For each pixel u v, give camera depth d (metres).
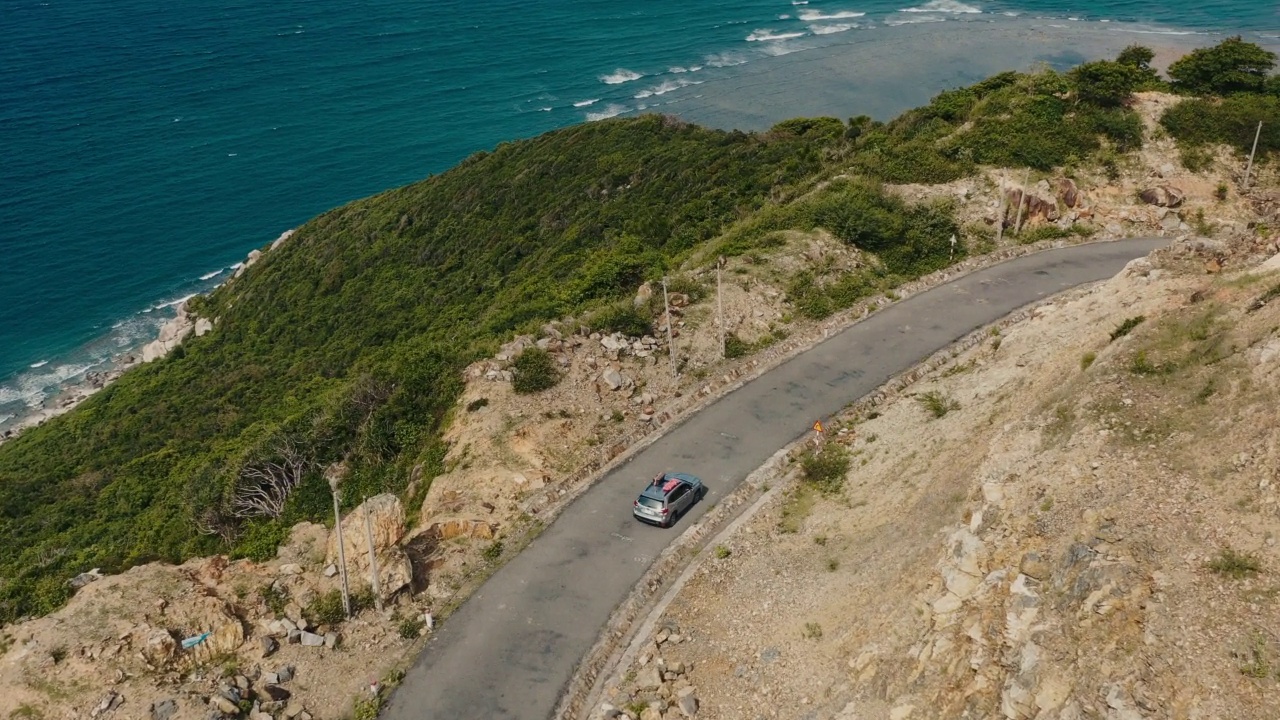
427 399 44.78
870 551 29.95
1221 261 35.94
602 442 40.06
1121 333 32.19
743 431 40.41
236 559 36.06
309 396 61.19
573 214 79.81
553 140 99.31
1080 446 26.00
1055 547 23.11
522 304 58.09
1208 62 68.12
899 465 34.38
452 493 37.34
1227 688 18.09
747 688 27.00
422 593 32.53
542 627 30.77
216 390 69.00
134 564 36.66
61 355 89.69
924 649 23.47
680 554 33.56
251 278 92.94
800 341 47.12
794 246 53.91
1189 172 61.84
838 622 27.55
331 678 28.98
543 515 36.09
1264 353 25.05
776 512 35.06
